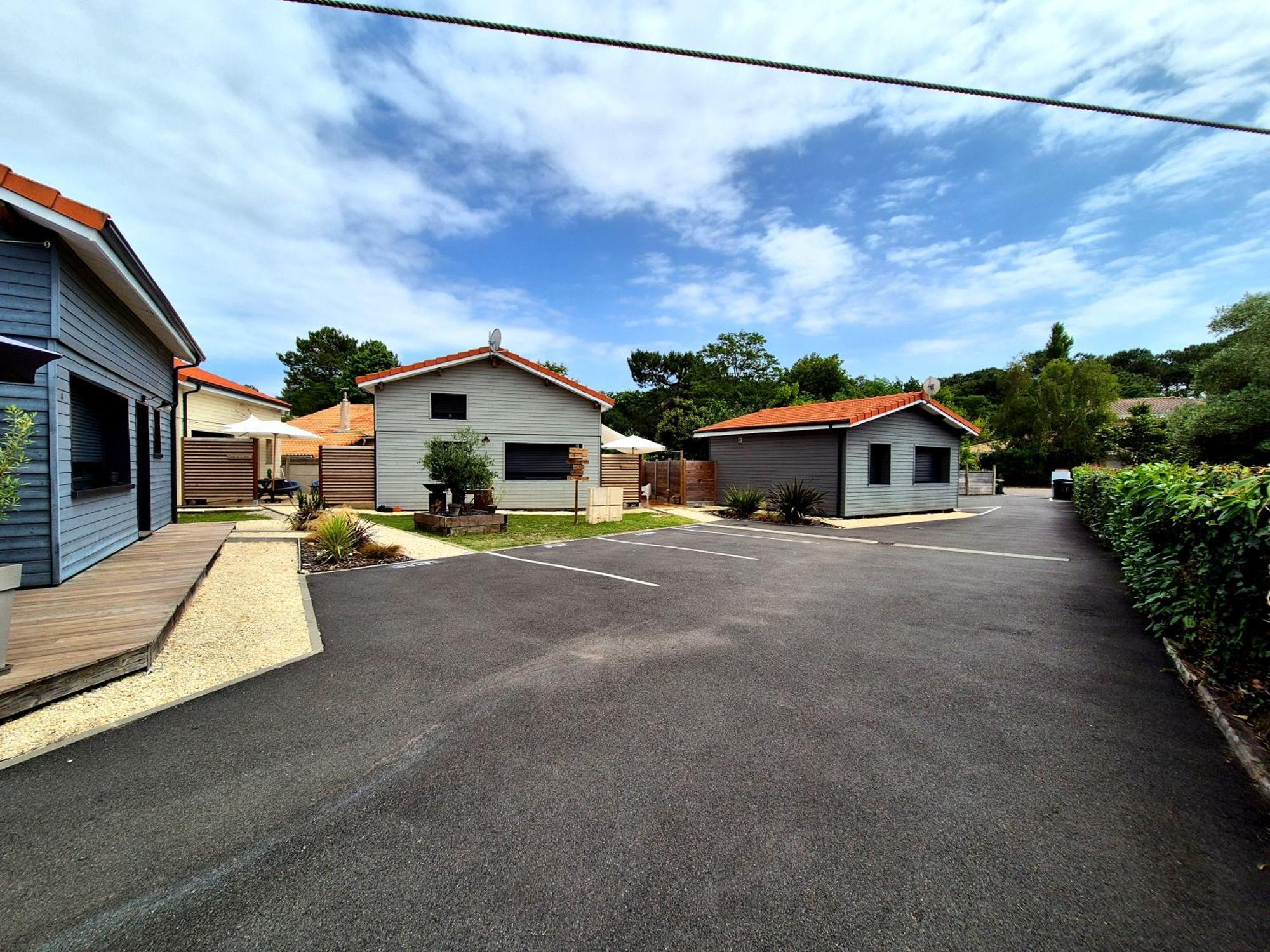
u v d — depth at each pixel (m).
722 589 6.62
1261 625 3.35
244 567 7.35
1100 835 2.17
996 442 38.25
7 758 2.70
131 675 3.72
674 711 3.31
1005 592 6.60
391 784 2.52
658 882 1.90
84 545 6.08
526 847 2.08
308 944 1.64
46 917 1.73
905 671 3.99
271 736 2.98
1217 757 2.79
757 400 40.53
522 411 16.05
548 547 9.81
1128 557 5.71
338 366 49.50
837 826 2.22
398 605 5.77
